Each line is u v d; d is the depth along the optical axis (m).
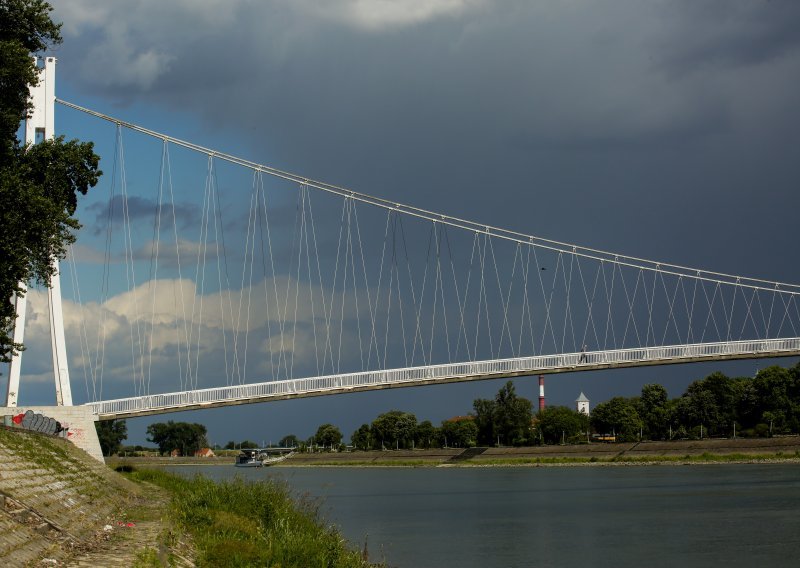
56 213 42.31
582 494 94.56
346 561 32.25
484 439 192.00
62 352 67.75
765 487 92.88
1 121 40.88
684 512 73.94
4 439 40.44
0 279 40.81
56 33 45.00
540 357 102.88
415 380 94.62
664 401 173.12
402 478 137.62
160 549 27.80
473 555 54.09
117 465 77.31
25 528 25.42
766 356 113.69
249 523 35.88
